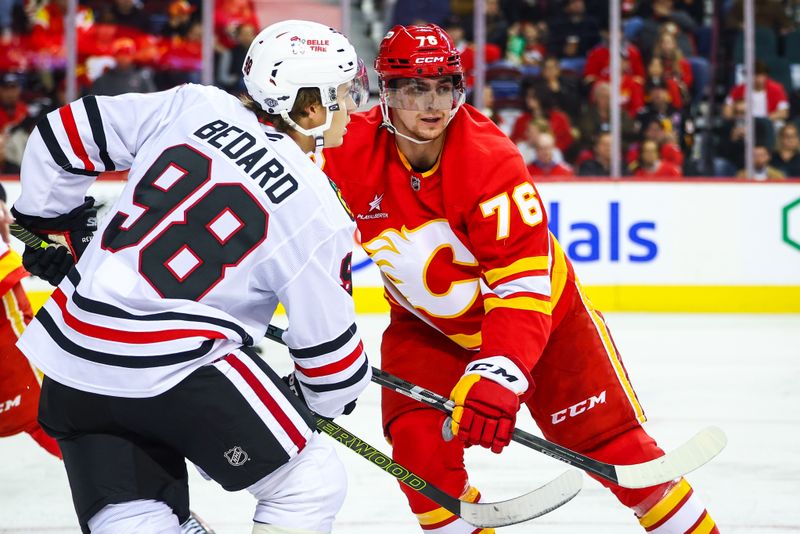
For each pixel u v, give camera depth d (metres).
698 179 16.00
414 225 5.21
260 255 4.04
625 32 16.88
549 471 8.13
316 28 4.39
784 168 17.17
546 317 4.93
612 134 16.84
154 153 4.21
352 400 4.45
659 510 5.38
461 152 4.97
